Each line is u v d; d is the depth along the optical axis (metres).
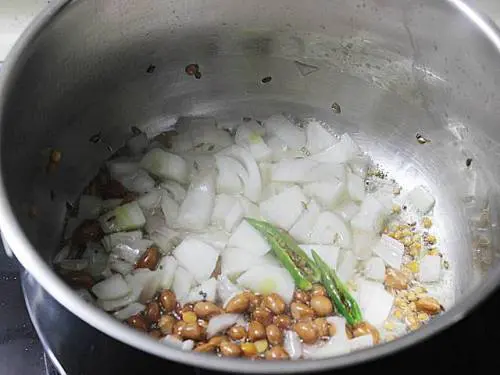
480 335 0.22
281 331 0.25
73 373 0.21
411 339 0.18
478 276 0.27
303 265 0.27
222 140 0.32
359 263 0.29
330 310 0.26
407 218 0.31
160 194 0.30
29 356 0.24
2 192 0.21
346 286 0.28
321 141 0.32
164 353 0.18
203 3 0.28
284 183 0.31
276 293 0.27
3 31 0.33
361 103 0.32
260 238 0.28
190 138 0.32
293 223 0.29
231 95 0.33
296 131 0.33
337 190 0.30
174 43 0.30
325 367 0.17
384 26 0.28
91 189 0.30
